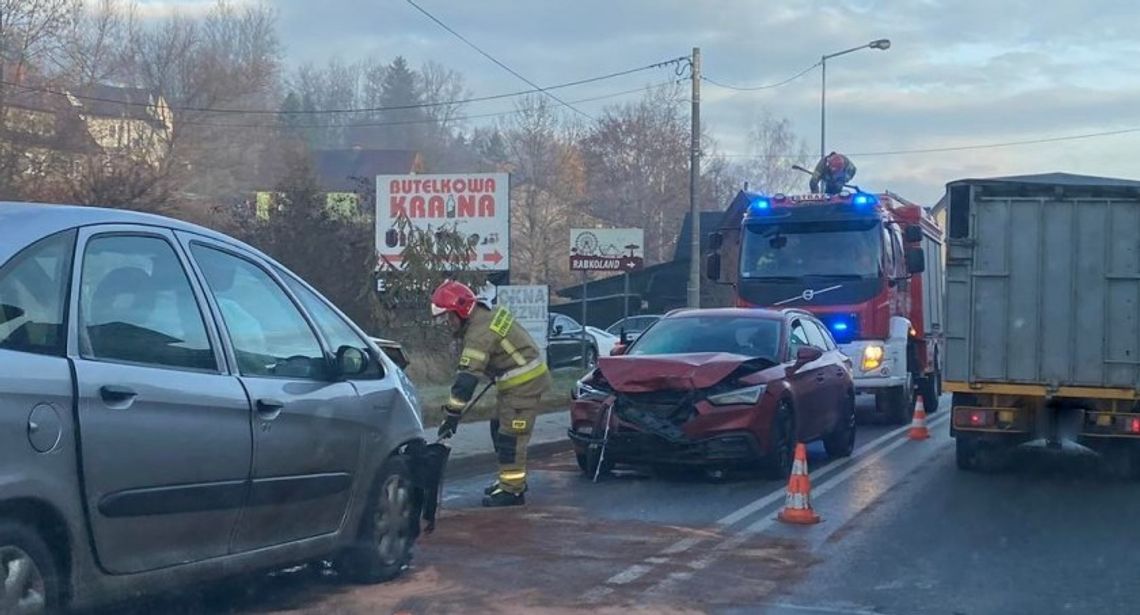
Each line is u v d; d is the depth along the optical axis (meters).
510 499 10.86
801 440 13.01
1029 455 15.24
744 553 8.91
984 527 10.19
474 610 7.06
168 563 5.93
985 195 13.48
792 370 12.89
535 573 8.07
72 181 25.12
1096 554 9.09
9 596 5.19
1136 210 13.08
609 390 12.30
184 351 6.12
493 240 26.44
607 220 65.50
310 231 23.84
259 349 6.67
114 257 5.93
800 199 19.58
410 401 7.95
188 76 50.69
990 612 7.34
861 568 8.50
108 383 5.56
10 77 33.53
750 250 19.55
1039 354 13.32
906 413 19.97
